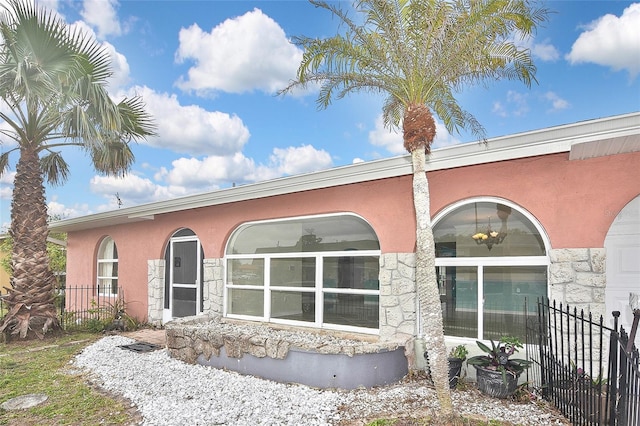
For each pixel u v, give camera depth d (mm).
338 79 5801
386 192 7293
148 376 6992
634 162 5285
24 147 10219
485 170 6332
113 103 9648
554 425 4750
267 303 9328
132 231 13047
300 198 8586
